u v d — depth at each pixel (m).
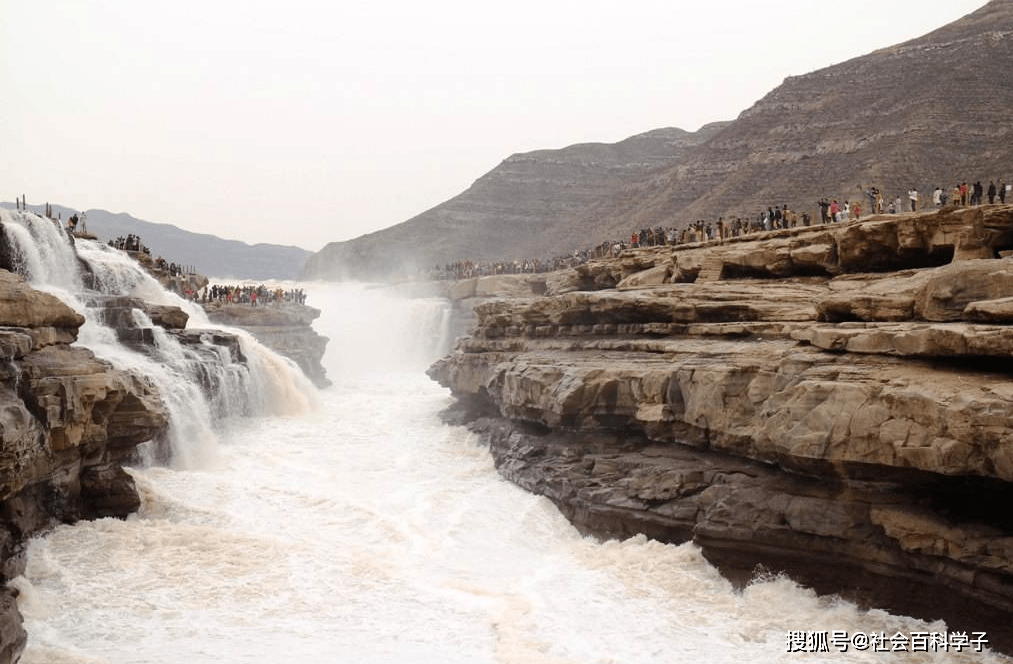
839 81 150.12
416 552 29.78
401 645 22.70
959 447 21.50
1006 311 22.36
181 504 31.73
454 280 106.12
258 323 64.25
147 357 39.84
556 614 25.16
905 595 24.23
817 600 25.64
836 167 122.00
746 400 28.86
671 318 36.03
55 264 45.44
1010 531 22.19
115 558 26.58
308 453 42.31
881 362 25.09
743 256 37.91
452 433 46.97
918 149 109.12
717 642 23.66
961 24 148.75
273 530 30.62
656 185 162.88
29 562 25.52
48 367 27.02
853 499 25.39
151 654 21.44
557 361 38.59
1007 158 93.00
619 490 31.84
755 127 150.25
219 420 43.50
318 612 24.38
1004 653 21.91
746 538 27.09
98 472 29.69
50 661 20.72
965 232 29.09
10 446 21.98
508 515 34.25
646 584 27.31
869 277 31.95
